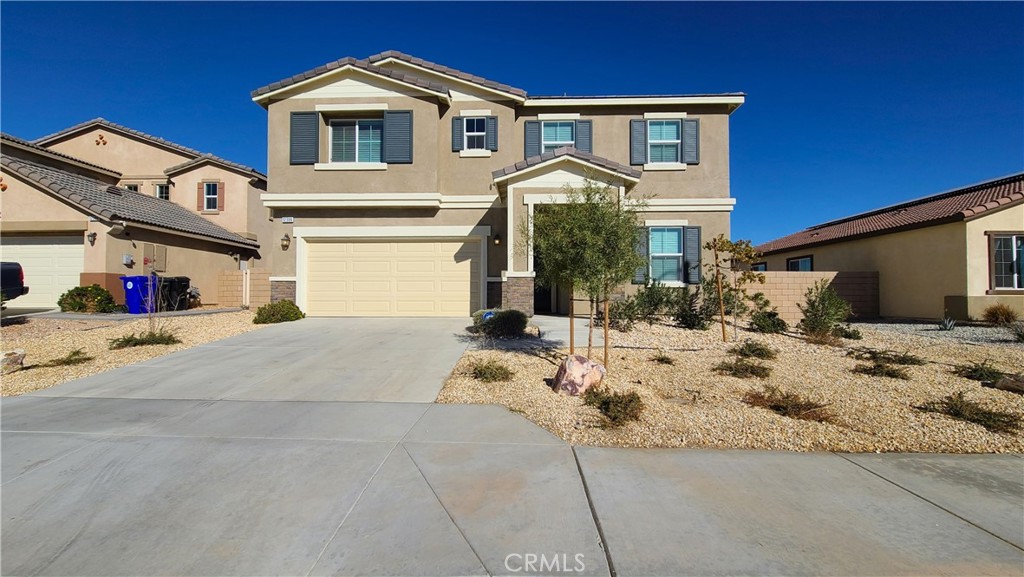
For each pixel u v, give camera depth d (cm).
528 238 852
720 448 488
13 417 581
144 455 465
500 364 824
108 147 2412
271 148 1502
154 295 1497
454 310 1505
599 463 448
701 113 1631
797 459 461
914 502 376
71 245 1577
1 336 1091
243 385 724
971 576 287
